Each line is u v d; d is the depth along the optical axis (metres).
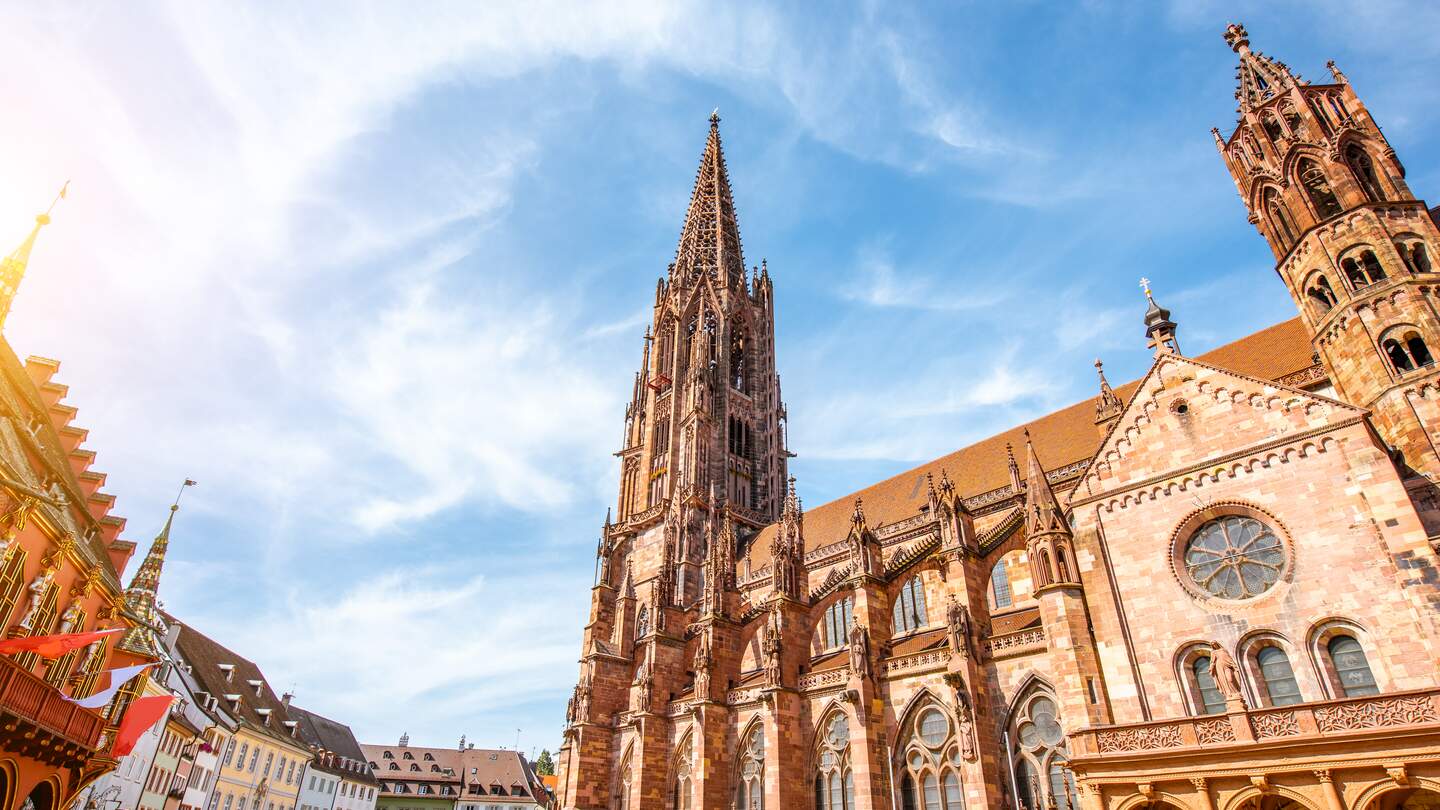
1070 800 39.34
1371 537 31.77
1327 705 27.75
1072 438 62.22
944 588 57.84
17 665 29.66
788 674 54.34
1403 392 37.06
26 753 31.45
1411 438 36.28
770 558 80.38
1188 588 35.97
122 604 43.38
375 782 135.62
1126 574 37.94
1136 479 39.19
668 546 82.25
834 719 51.59
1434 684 28.50
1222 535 36.16
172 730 71.25
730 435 103.19
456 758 161.38
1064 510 43.25
